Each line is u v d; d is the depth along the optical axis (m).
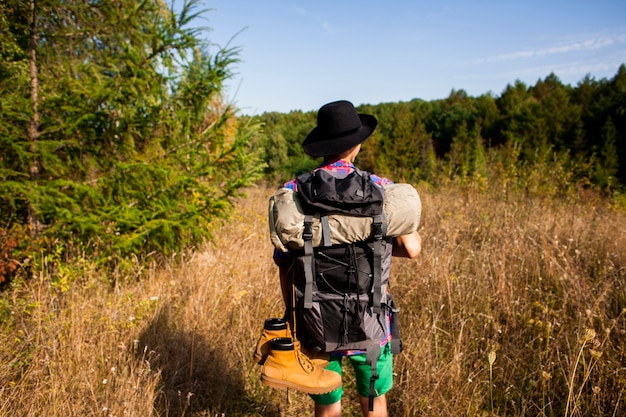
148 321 3.66
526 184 8.34
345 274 1.88
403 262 5.09
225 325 3.87
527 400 2.91
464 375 3.20
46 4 4.39
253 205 9.90
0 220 4.43
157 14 4.92
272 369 1.98
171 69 4.87
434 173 12.34
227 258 5.11
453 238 5.48
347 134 2.05
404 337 3.83
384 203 1.88
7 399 2.60
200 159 5.12
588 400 2.84
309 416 3.13
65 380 2.82
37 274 4.02
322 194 1.84
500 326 3.57
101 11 4.71
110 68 4.75
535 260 4.59
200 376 3.36
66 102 4.35
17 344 3.12
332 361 2.12
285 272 2.12
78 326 3.24
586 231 5.57
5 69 4.28
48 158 4.37
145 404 2.80
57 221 4.32
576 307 3.77
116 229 4.49
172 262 4.81
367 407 2.20
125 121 4.54
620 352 3.03
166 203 4.81
